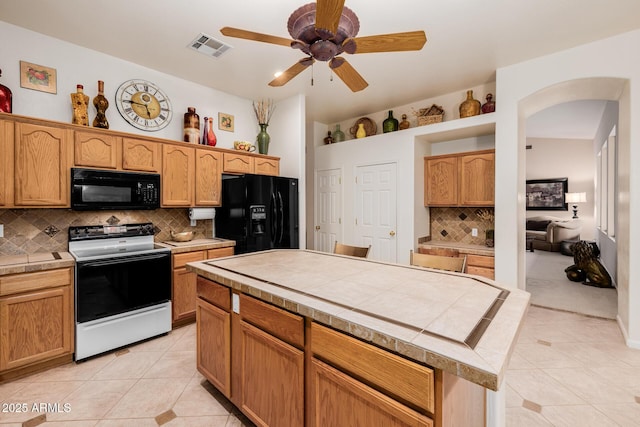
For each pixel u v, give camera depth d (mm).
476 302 1228
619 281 2900
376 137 4262
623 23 2357
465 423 1055
